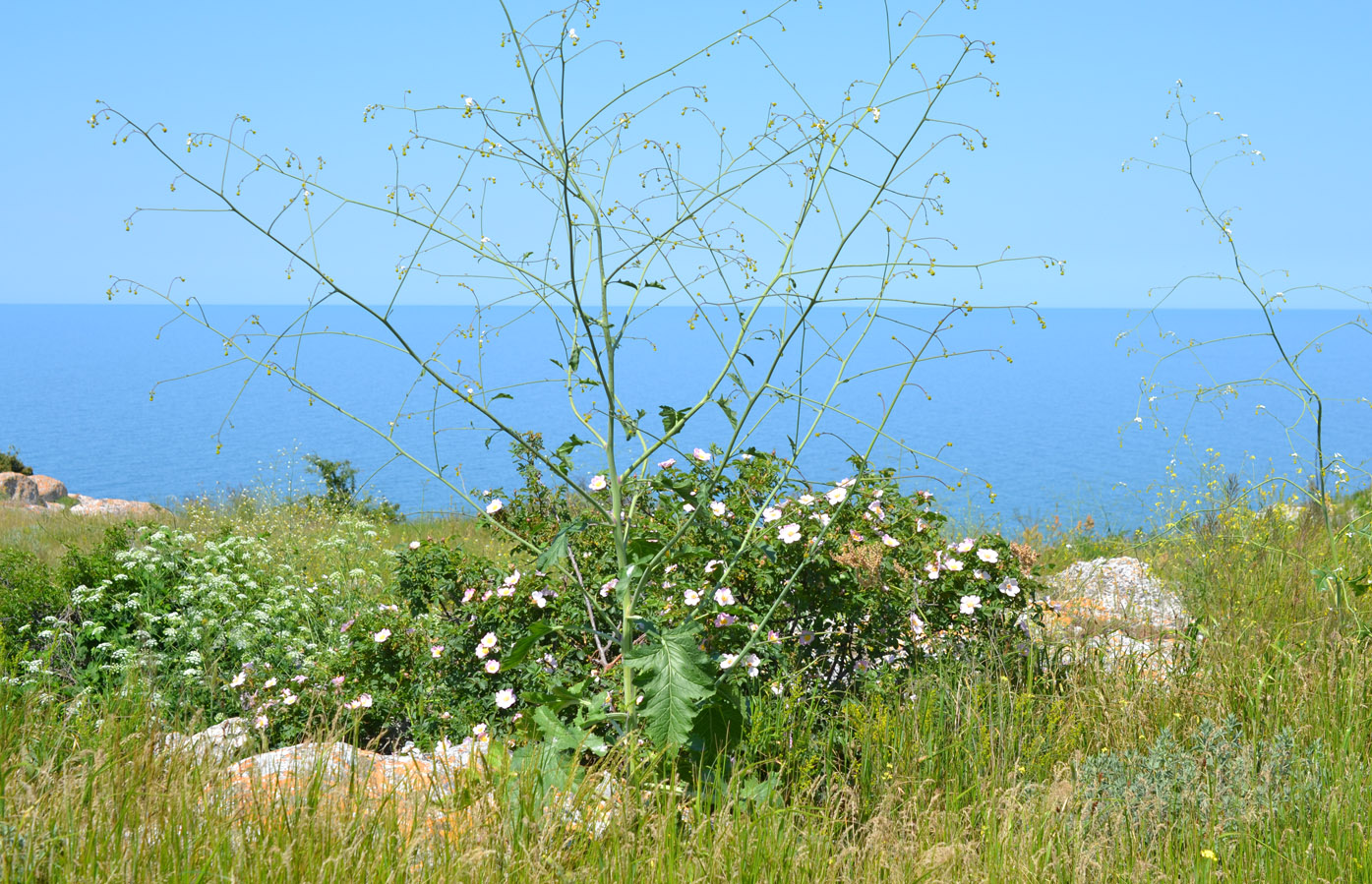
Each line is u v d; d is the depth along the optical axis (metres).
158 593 6.69
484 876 2.63
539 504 5.43
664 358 167.00
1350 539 7.22
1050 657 4.94
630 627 3.65
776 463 5.07
